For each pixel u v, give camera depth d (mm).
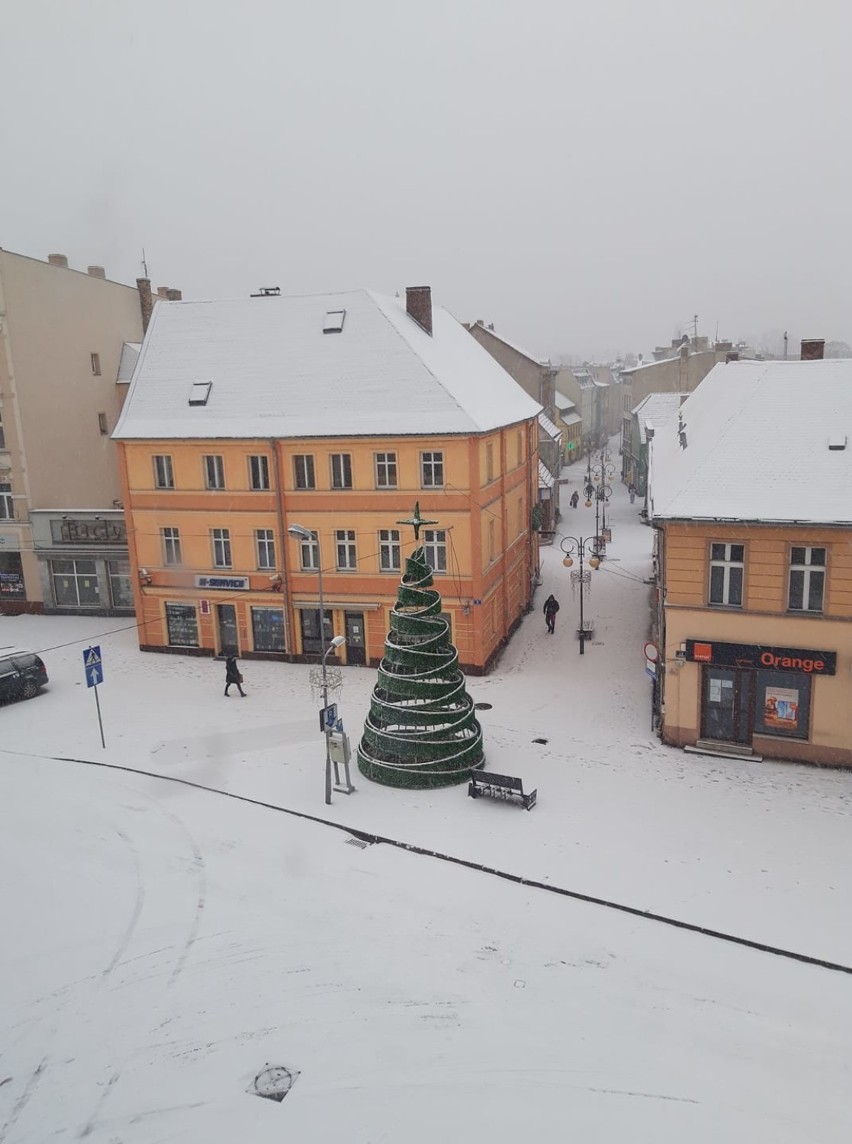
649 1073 10672
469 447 25109
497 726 22422
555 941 13344
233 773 19703
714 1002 11945
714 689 20375
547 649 29234
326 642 28109
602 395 106875
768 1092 10352
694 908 14094
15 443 34719
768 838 16297
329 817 17422
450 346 31516
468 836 16562
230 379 28500
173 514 28750
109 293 39688
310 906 14359
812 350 26969
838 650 18812
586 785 18781
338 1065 10930
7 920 14195
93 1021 11859
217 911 14266
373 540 26750
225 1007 12031
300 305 29172
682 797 18125
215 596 28875
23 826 17359
